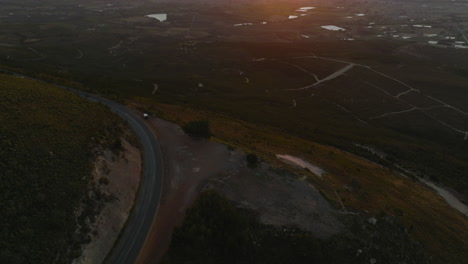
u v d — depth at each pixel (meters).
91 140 52.06
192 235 40.47
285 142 80.31
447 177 80.44
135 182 53.00
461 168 86.06
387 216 48.25
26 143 44.72
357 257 41.19
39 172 41.41
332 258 40.69
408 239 45.50
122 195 48.06
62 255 35.44
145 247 41.69
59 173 42.72
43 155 44.00
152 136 68.75
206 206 44.38
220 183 52.97
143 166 58.31
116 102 85.69
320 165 66.62
